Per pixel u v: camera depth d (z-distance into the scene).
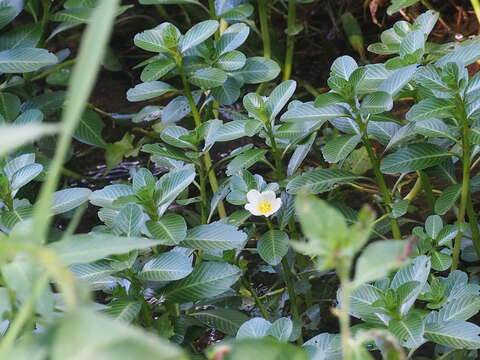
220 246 1.19
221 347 0.64
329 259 0.60
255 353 0.63
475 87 1.21
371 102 1.22
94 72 0.44
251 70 1.41
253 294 1.28
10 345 0.50
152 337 0.44
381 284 1.14
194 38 1.35
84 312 0.44
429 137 1.30
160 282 1.19
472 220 1.27
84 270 1.15
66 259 0.77
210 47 1.39
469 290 1.17
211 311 1.24
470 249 1.30
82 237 0.81
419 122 1.25
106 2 0.44
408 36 1.29
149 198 1.18
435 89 1.21
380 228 1.30
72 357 0.42
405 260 0.62
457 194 1.25
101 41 0.44
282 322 1.08
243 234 1.20
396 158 1.25
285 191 1.28
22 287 0.87
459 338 1.11
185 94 1.38
